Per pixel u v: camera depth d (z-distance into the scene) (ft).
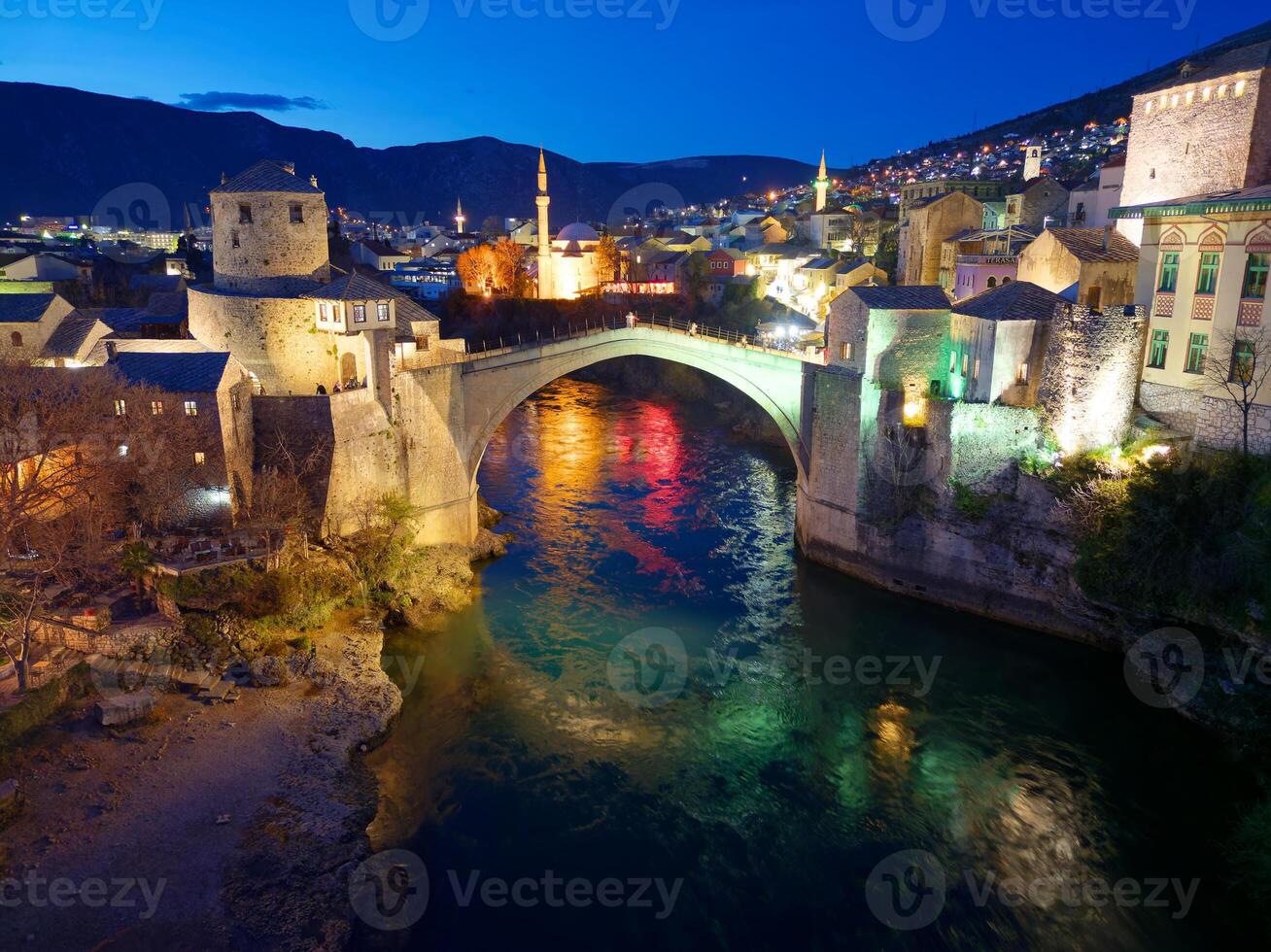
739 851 91.56
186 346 165.27
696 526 190.90
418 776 102.22
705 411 316.40
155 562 119.85
